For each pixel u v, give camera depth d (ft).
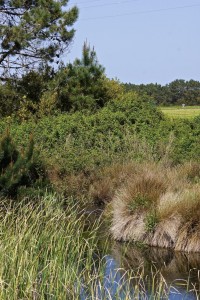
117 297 22.50
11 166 38.60
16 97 96.53
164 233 37.45
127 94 104.27
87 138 70.18
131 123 75.61
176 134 72.90
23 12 98.48
